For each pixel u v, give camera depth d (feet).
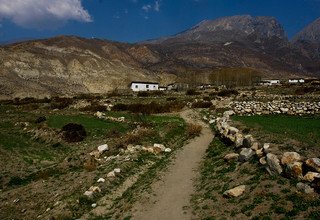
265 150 84.12
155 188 91.50
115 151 133.59
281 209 62.54
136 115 213.66
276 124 131.34
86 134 167.43
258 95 254.47
